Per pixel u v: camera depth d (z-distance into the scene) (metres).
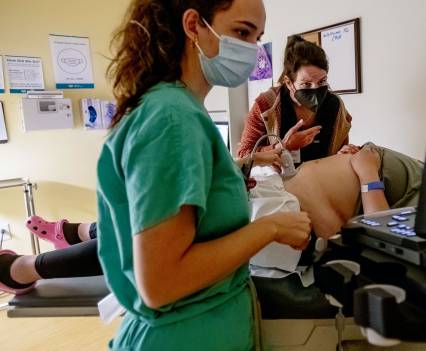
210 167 0.57
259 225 0.61
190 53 0.67
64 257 1.35
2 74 2.59
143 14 0.65
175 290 0.51
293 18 1.92
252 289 0.75
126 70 0.66
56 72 2.80
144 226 0.49
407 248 0.50
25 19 2.64
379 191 1.08
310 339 0.86
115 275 0.65
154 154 0.51
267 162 1.16
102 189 0.61
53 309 1.25
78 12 2.85
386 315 0.41
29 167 2.76
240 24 0.65
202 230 0.60
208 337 0.63
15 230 2.71
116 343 0.66
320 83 1.38
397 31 1.44
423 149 1.42
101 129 2.99
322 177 1.15
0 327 2.05
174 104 0.55
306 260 1.02
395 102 1.50
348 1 1.62
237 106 2.37
